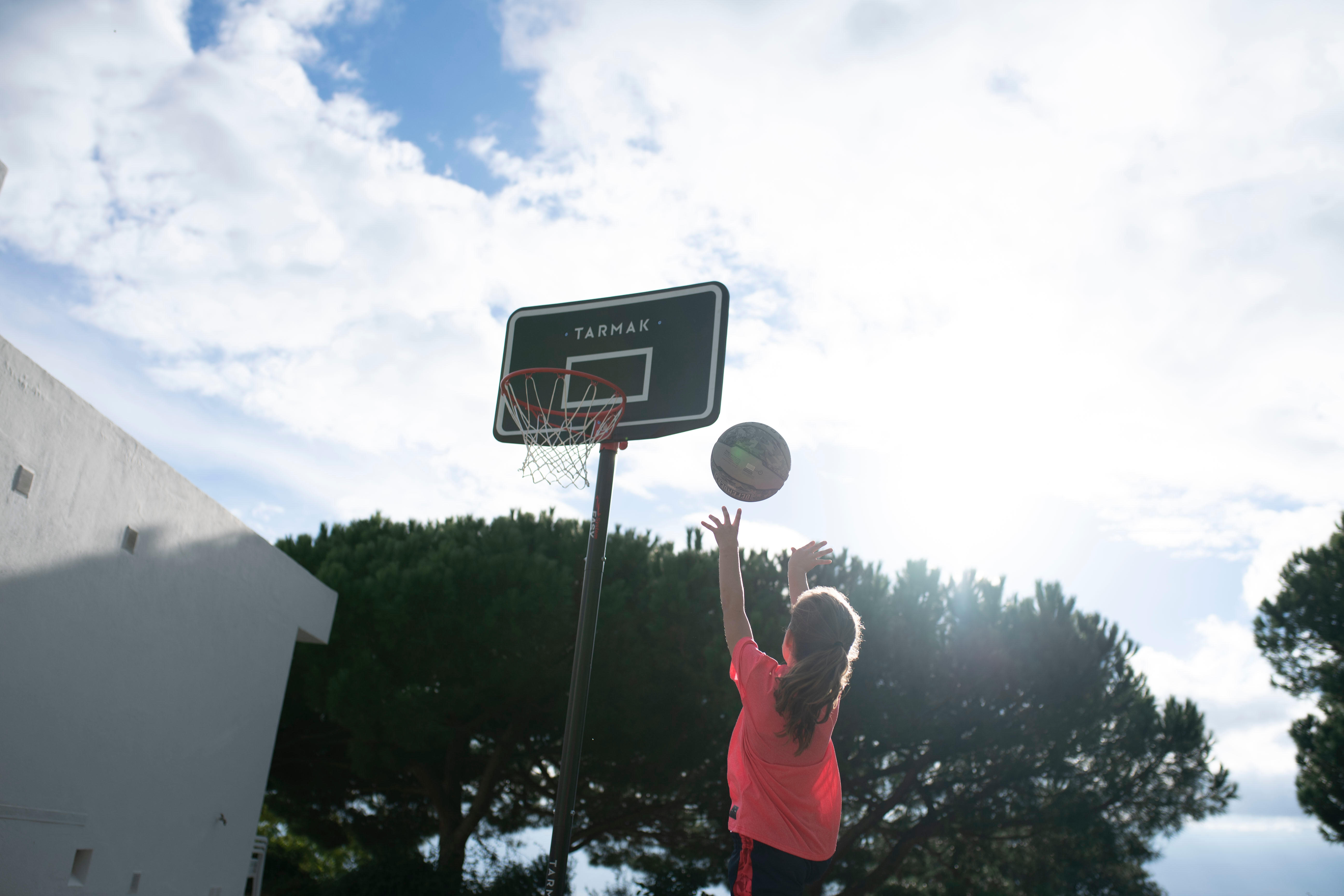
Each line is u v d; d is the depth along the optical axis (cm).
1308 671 1956
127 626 684
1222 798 1530
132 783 690
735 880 232
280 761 1434
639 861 1468
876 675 1363
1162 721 1562
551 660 1275
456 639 1229
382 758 1279
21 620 577
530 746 1391
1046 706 1420
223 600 818
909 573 1460
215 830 805
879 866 1437
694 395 544
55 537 606
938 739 1377
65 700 618
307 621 986
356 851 1567
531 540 1394
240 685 848
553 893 420
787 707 235
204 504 787
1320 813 1823
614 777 1360
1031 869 1447
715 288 566
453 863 1327
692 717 1291
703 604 1298
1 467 557
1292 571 1998
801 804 238
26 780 582
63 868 614
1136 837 1489
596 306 593
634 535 1433
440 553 1285
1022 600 1504
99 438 649
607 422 556
